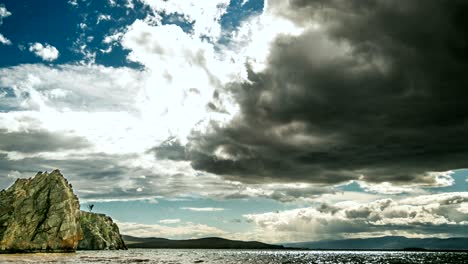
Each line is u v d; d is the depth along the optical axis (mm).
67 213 156750
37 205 155000
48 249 148375
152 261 119875
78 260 105438
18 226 146125
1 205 148625
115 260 115875
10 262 89625
